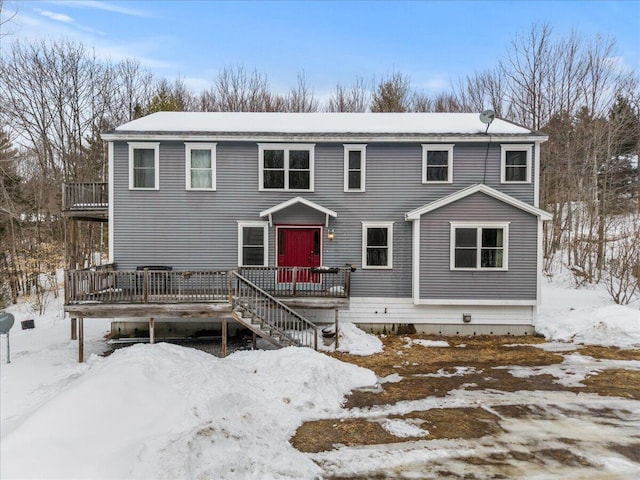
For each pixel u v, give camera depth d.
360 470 5.50
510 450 6.03
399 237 13.58
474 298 12.89
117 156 13.34
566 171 26.48
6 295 21.80
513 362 10.54
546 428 6.75
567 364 10.29
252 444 5.82
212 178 13.51
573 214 27.80
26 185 25.31
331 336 12.45
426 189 13.66
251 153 13.59
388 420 7.14
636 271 16.53
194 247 13.51
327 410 7.57
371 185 13.66
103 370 6.96
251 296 11.16
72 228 14.85
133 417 5.70
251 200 13.62
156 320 13.39
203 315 10.91
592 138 24.98
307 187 13.73
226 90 37.09
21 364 9.74
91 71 27.28
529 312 13.17
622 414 7.29
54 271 22.81
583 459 5.76
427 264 12.95
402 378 9.41
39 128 25.45
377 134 13.38
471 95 34.62
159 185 13.43
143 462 4.77
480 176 13.62
